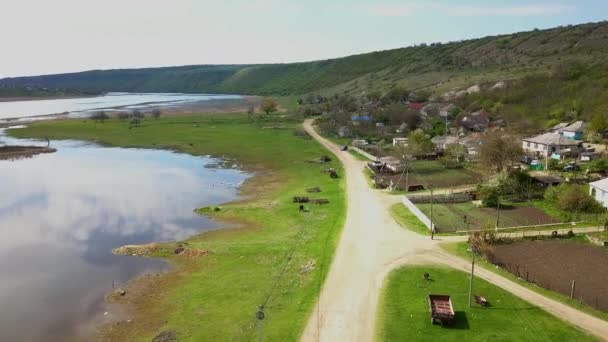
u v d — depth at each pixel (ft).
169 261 177.58
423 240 185.06
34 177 329.52
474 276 151.43
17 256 183.83
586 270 155.33
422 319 126.72
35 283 159.94
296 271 161.48
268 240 196.34
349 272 157.48
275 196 275.18
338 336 120.57
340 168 341.82
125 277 164.35
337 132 511.81
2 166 370.53
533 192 244.22
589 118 419.74
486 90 611.47
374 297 140.26
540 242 181.47
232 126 596.70
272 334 122.21
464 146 355.56
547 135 347.97
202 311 137.80
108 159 400.88
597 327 121.70
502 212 219.41
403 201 238.48
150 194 282.36
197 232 213.25
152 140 492.95
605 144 352.69
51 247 194.08
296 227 212.43
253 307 137.80
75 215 239.50
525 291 141.28
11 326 132.77
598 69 563.48
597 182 225.56
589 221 201.05
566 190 222.48
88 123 622.95
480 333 119.55
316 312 132.67
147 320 134.72
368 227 202.39
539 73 616.39
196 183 312.91
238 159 395.96
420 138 377.91
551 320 125.08
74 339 126.52
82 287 156.97
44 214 240.73
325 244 183.93
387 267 160.56
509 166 285.43
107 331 129.80
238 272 164.04
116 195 279.28
